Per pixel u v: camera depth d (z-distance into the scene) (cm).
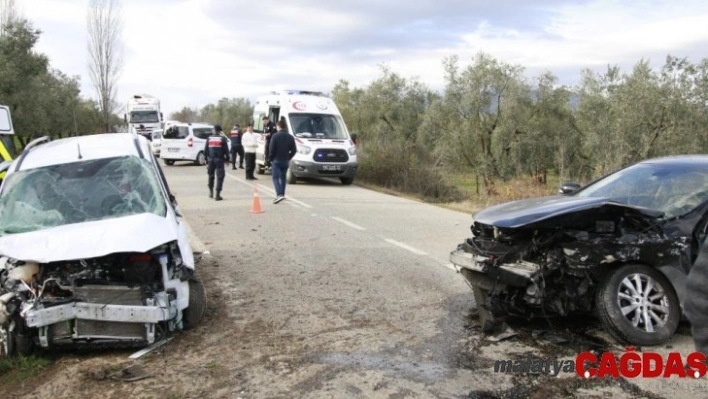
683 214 508
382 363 463
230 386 427
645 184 579
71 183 584
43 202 562
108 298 479
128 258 495
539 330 526
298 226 1115
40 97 3388
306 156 1894
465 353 482
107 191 577
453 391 413
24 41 3238
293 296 649
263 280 718
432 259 828
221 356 482
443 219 1245
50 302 474
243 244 938
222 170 1509
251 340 516
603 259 480
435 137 2564
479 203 1584
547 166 2552
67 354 496
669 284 495
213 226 1112
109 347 502
